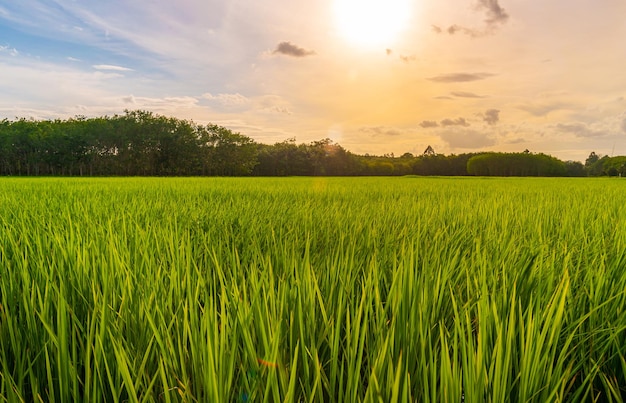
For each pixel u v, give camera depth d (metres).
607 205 7.23
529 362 1.38
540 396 1.39
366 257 2.98
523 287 2.31
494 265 2.68
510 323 1.46
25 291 2.10
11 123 88.00
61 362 1.48
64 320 1.53
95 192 11.40
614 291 2.23
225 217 5.08
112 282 2.20
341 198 9.48
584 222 5.02
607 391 1.50
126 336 1.78
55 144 83.31
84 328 2.02
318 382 1.33
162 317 1.68
